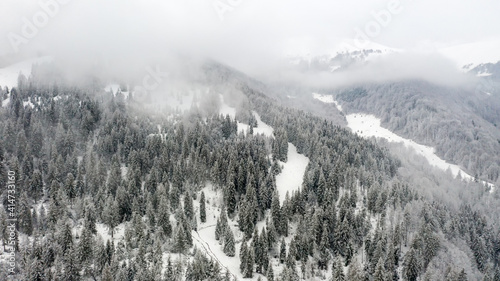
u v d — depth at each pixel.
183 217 129.88
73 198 141.00
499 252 157.12
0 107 198.75
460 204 194.50
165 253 120.62
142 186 154.12
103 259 109.31
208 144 182.75
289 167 184.88
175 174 151.88
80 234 124.50
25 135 169.12
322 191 153.25
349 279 111.81
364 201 158.50
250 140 188.25
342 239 130.50
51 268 107.06
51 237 113.69
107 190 142.75
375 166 187.38
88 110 199.00
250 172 160.50
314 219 132.75
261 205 149.62
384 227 140.25
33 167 153.25
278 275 119.44
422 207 151.75
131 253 116.75
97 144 173.75
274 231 132.62
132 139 177.50
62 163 152.75
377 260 121.94
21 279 100.56
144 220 134.25
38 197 141.25
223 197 151.88
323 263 125.00
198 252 115.81
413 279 120.81
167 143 175.25
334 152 186.88
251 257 118.44
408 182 192.00
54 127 184.62
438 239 133.62
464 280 117.44
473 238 147.88
